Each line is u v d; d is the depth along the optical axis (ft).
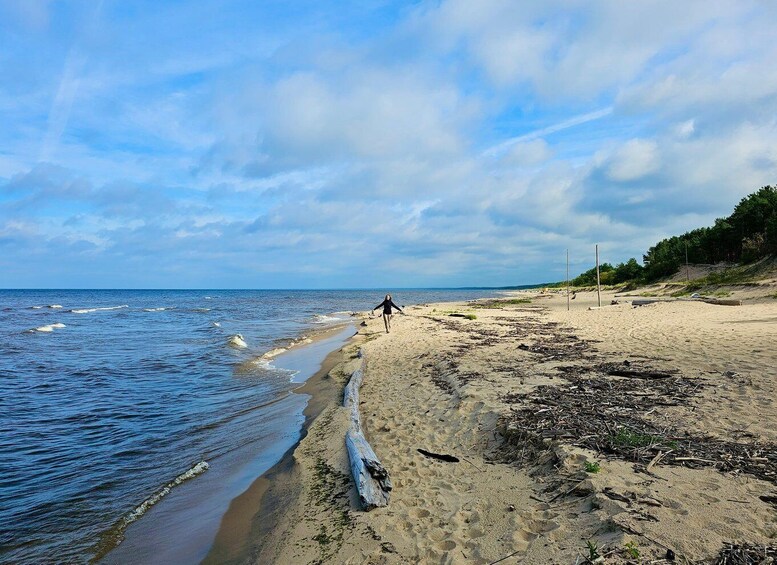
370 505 15.05
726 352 32.19
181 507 17.93
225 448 24.22
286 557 13.08
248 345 65.82
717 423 18.28
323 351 57.31
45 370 46.32
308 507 16.05
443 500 15.03
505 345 45.27
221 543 15.06
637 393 23.65
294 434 25.62
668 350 35.17
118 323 106.63
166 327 95.71
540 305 130.31
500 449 18.58
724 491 12.50
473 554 11.52
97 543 15.53
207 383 40.32
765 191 133.49
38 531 16.38
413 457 19.36
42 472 21.50
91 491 19.53
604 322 63.77
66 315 137.69
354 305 198.29
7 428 27.84
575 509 12.67
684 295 101.50
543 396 24.00
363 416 26.48
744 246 119.85
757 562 9.20
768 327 43.11
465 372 32.17
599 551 10.06
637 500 12.16
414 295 321.32
